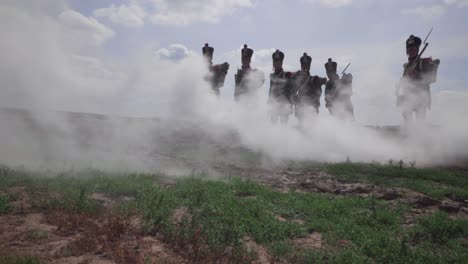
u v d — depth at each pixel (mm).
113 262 5840
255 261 6344
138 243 6602
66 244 6301
